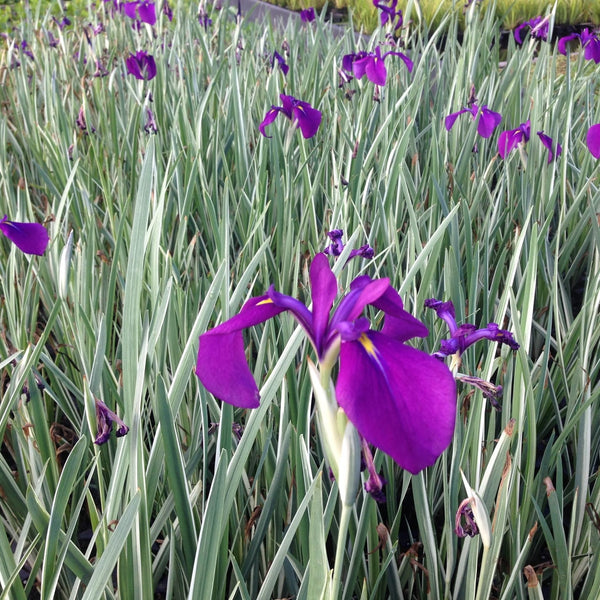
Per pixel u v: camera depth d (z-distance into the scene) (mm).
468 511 545
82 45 2371
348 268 872
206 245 1194
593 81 1859
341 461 378
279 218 1144
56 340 1062
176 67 2062
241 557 657
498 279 936
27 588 599
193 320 867
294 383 718
